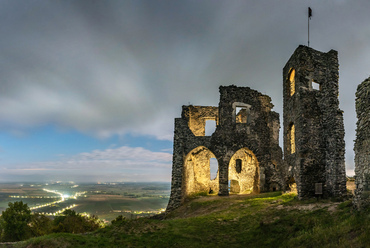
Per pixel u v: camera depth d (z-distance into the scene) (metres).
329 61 20.19
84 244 10.97
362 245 7.40
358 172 11.27
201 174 34.53
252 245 11.02
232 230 13.38
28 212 32.09
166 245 11.41
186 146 28.62
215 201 23.47
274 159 30.28
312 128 19.38
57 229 31.59
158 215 24.89
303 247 9.00
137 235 12.62
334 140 18.47
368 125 10.93
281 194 22.95
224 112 29.52
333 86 19.53
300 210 14.25
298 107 19.86
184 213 22.91
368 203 10.27
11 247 10.96
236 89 30.16
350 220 9.62
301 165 18.66
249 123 29.56
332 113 18.98
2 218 31.36
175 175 26.67
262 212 15.52
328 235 9.02
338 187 17.78
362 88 11.73
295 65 20.89
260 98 30.81
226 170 28.08
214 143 28.67
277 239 10.82
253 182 31.27
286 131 22.50
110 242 11.48
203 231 13.41
